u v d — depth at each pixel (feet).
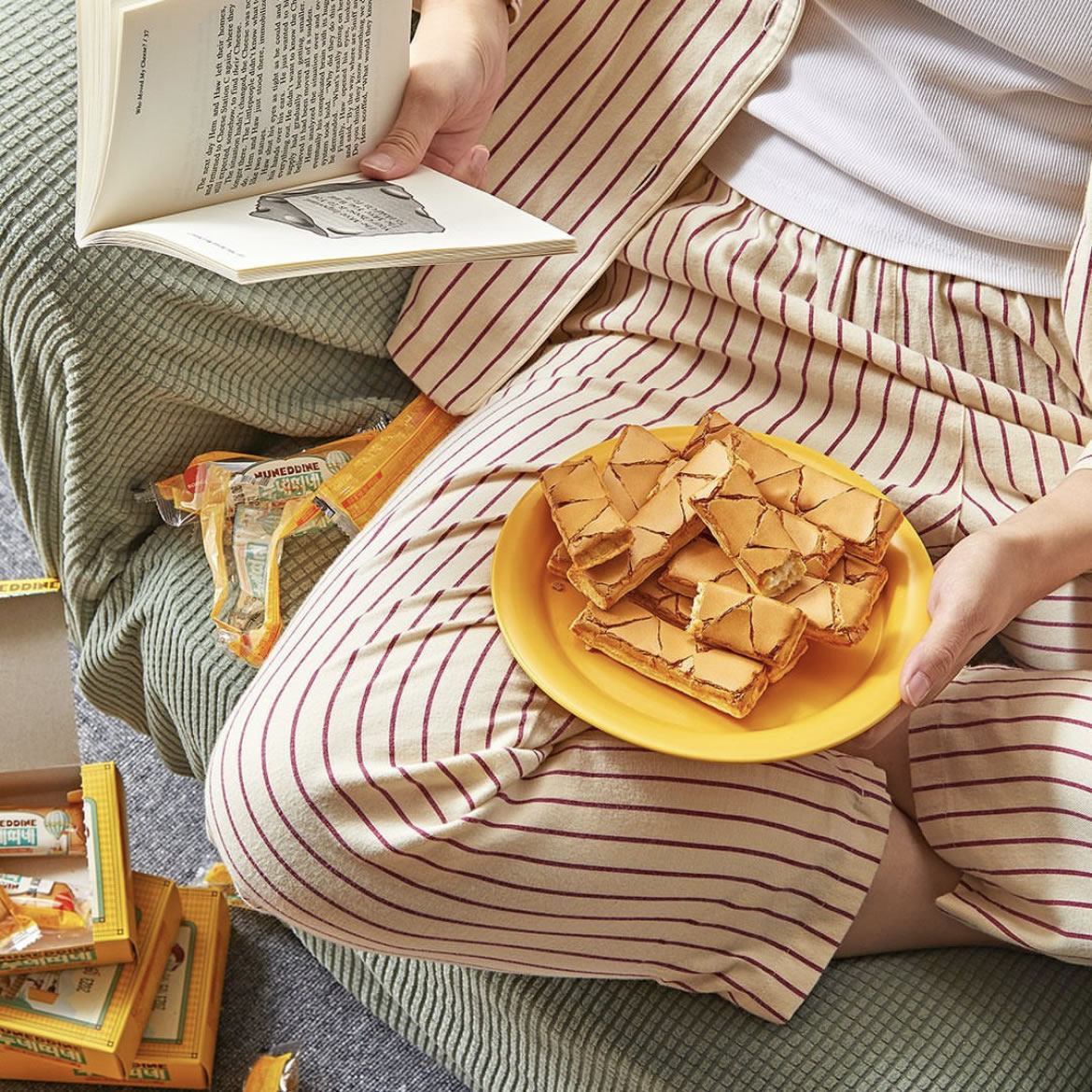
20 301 3.08
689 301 3.51
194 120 2.53
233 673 3.34
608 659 2.72
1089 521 2.76
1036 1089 2.84
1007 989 2.98
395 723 2.72
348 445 3.68
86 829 3.37
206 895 3.72
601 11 3.57
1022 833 2.80
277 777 2.68
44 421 3.35
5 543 4.79
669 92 3.51
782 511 2.80
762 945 2.88
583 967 2.88
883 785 2.96
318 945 3.73
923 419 3.21
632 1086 2.95
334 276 3.46
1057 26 2.85
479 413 3.56
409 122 3.03
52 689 3.29
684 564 2.79
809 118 3.33
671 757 2.69
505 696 2.77
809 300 3.35
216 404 3.39
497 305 3.63
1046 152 3.03
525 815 2.64
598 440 3.26
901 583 2.81
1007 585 2.63
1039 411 3.15
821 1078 2.84
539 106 3.65
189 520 3.55
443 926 2.71
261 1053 3.66
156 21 2.34
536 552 2.88
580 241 3.61
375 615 2.89
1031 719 2.84
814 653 2.72
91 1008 3.32
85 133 2.49
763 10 3.37
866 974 3.01
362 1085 3.63
